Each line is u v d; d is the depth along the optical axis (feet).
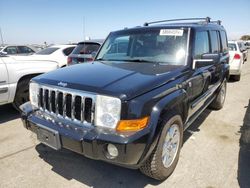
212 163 10.39
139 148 7.27
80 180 9.21
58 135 8.00
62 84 8.31
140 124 7.34
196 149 11.64
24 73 15.44
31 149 11.55
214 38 14.76
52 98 8.72
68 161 10.52
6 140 12.51
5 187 8.77
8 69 14.66
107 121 7.39
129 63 10.80
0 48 41.06
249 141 12.54
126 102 7.14
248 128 14.34
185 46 10.72
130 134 7.16
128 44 12.17
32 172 9.69
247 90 25.14
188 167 10.07
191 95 10.62
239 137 13.05
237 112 17.44
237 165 10.25
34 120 8.97
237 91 24.70
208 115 16.75
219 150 11.56
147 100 7.58
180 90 9.32
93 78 8.44
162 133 8.26
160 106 7.90
